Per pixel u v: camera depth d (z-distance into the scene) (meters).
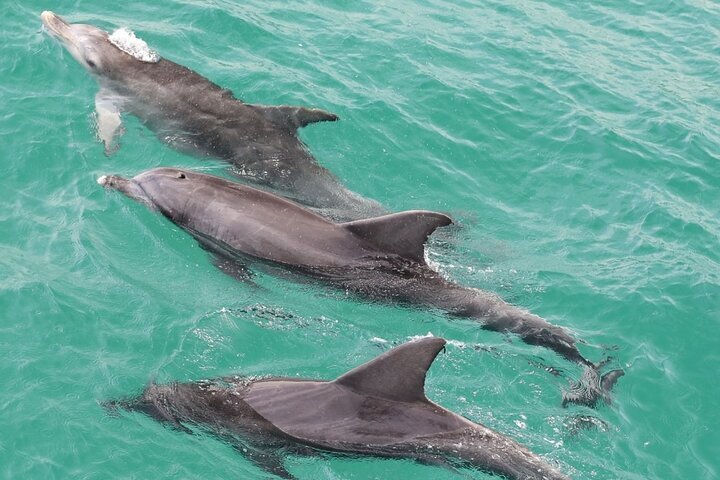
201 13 18.36
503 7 21.41
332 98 16.67
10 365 11.05
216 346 11.73
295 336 12.05
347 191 14.70
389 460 9.95
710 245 14.66
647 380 12.04
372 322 12.31
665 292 13.45
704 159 16.67
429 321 12.32
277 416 10.16
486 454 9.88
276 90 16.64
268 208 13.02
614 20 21.72
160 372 11.25
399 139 16.05
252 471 10.11
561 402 11.47
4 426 10.34
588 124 17.19
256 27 18.31
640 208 15.38
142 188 13.59
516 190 15.55
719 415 11.71
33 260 12.54
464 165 15.87
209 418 10.39
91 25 17.45
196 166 14.72
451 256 13.64
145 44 16.66
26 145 14.46
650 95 18.55
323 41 18.39
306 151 15.16
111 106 15.52
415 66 18.06
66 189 13.85
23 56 16.27
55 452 10.16
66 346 11.41
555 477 9.76
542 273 13.63
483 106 17.25
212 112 15.30
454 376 11.62
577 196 15.58
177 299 12.32
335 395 10.17
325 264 12.48
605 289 13.45
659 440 11.25
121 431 10.42
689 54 20.56
